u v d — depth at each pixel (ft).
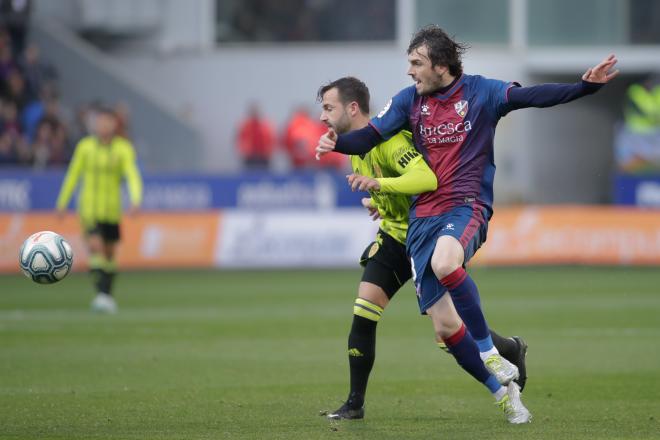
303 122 274.36
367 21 300.61
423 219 78.79
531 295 183.83
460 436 75.10
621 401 90.43
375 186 76.69
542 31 297.12
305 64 301.84
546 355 118.32
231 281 214.69
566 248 241.96
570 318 152.25
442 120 78.48
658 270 230.89
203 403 89.81
